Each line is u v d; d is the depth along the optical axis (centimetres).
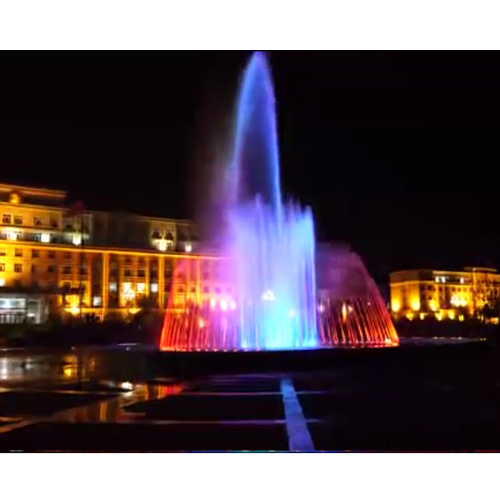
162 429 1175
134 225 10312
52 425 1223
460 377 2089
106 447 1024
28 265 8750
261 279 3538
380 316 4122
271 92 3616
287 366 2212
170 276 9888
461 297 12275
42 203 9244
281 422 1240
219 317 3625
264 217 3603
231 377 2088
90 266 9300
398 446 1020
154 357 2277
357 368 2309
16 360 3203
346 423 1225
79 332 5294
